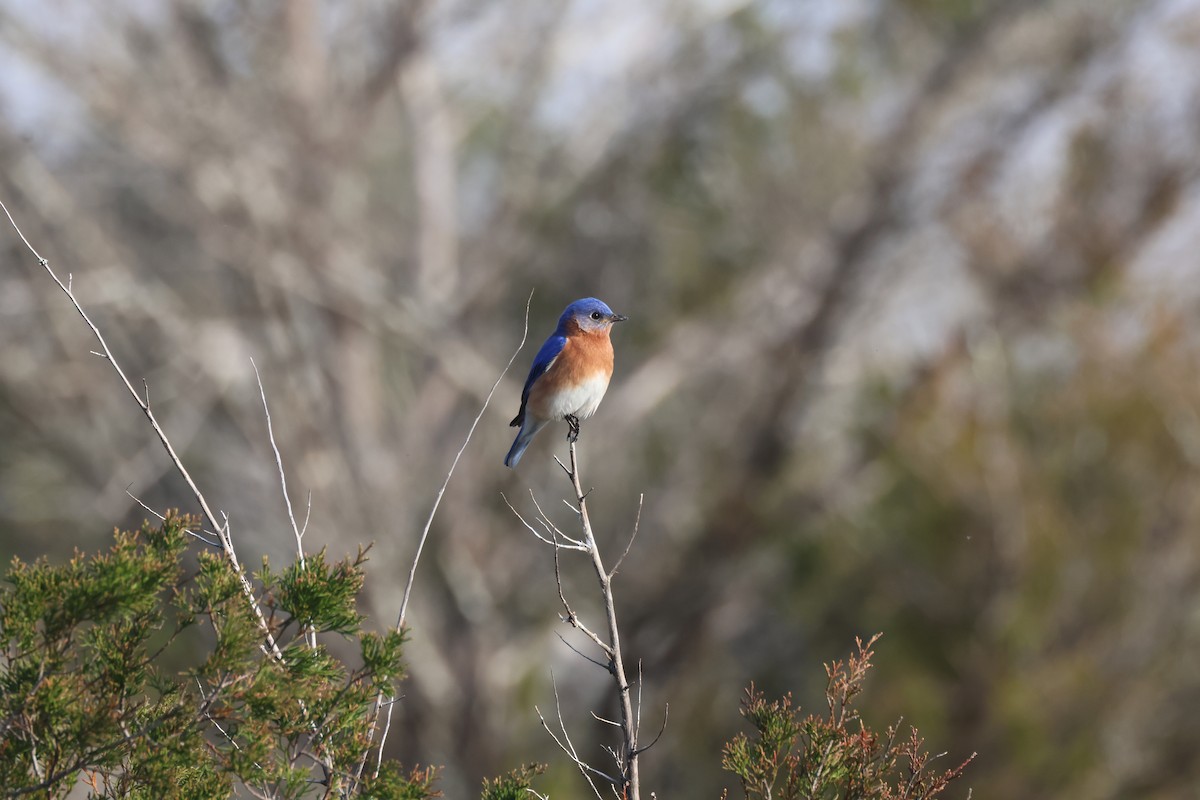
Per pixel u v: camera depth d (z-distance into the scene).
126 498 19.94
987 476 15.13
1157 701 14.67
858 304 19.83
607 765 19.02
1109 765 14.76
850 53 19.41
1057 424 15.20
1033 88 18.33
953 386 15.69
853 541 16.42
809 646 18.52
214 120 19.45
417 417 21.59
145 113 19.12
